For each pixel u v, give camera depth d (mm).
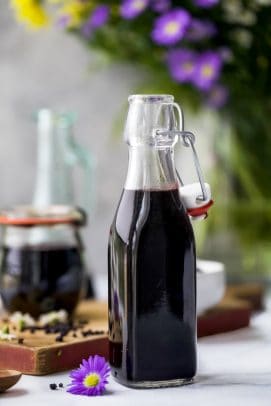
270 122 1201
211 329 926
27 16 1269
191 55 1146
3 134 1627
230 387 709
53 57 1619
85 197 1093
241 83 1186
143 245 684
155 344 695
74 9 1225
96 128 1630
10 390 707
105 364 701
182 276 693
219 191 1246
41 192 1073
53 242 917
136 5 1137
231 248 1228
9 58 1618
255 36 1162
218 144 1237
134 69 1607
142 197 691
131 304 688
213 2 1112
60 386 713
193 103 1269
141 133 693
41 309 913
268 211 1215
